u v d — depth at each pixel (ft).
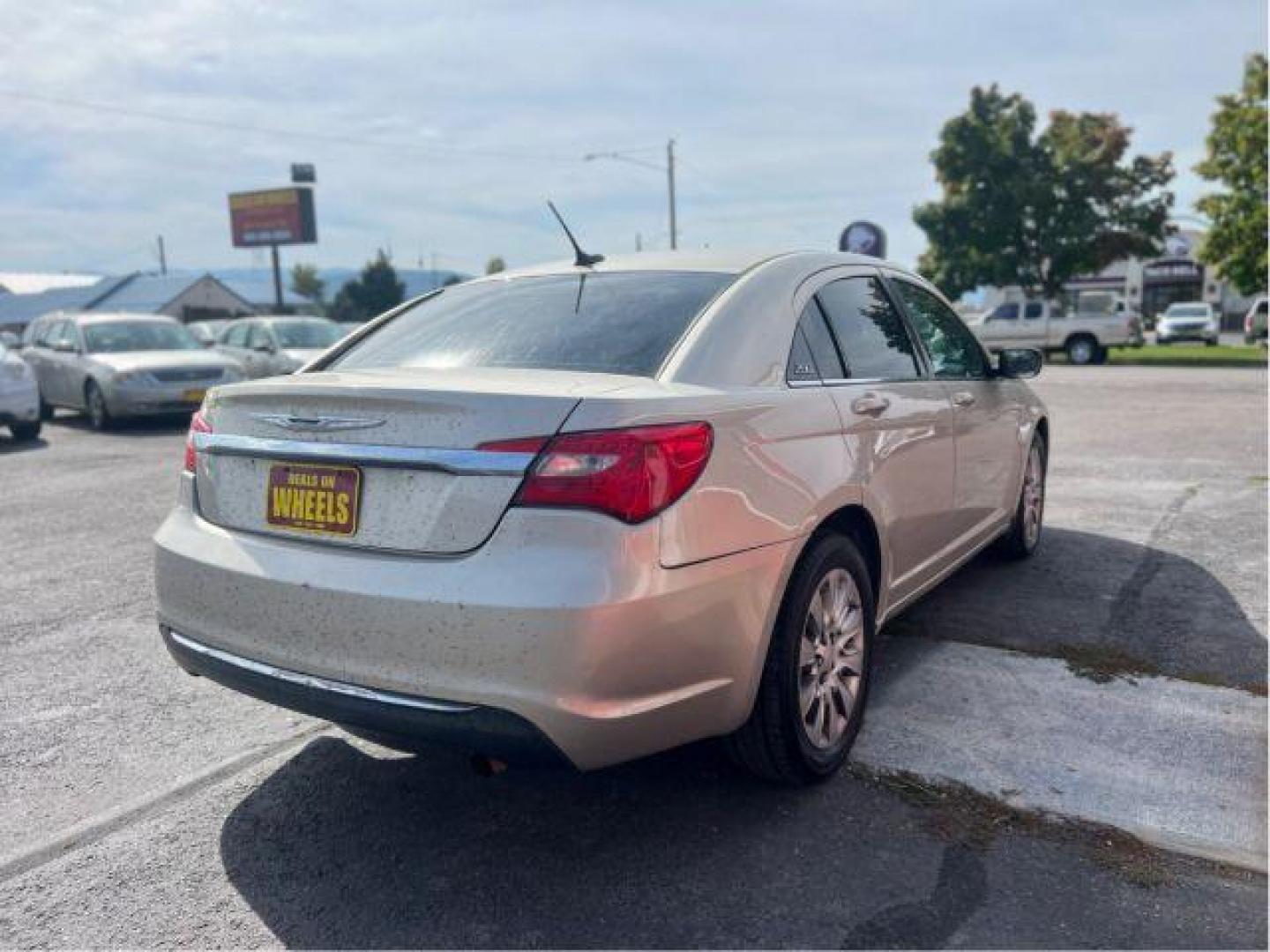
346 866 9.26
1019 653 13.69
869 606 11.10
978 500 15.15
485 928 8.34
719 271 11.27
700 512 8.57
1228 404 47.19
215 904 8.75
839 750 10.56
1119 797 10.04
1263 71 90.99
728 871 9.02
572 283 11.87
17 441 40.91
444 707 8.17
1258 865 8.95
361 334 12.66
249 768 11.17
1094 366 81.25
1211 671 12.99
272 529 9.50
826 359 11.23
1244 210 93.97
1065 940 8.04
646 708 8.32
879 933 8.14
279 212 164.25
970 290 107.55
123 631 15.71
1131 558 18.35
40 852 9.57
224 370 45.85
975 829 9.57
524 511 8.11
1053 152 102.22
